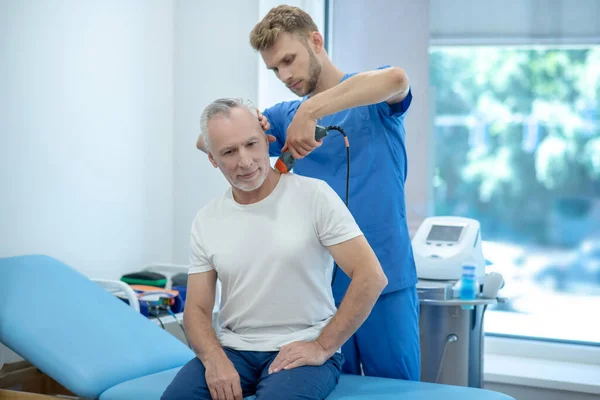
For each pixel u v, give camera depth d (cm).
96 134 302
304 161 211
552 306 329
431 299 250
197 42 340
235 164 171
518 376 302
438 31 338
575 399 296
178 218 346
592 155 318
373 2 348
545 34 322
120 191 316
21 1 265
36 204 275
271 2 336
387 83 181
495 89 330
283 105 222
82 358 202
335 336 173
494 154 332
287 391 162
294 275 176
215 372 170
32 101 271
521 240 330
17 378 248
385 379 194
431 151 341
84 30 294
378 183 203
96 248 304
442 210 341
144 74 327
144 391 187
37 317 217
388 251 202
